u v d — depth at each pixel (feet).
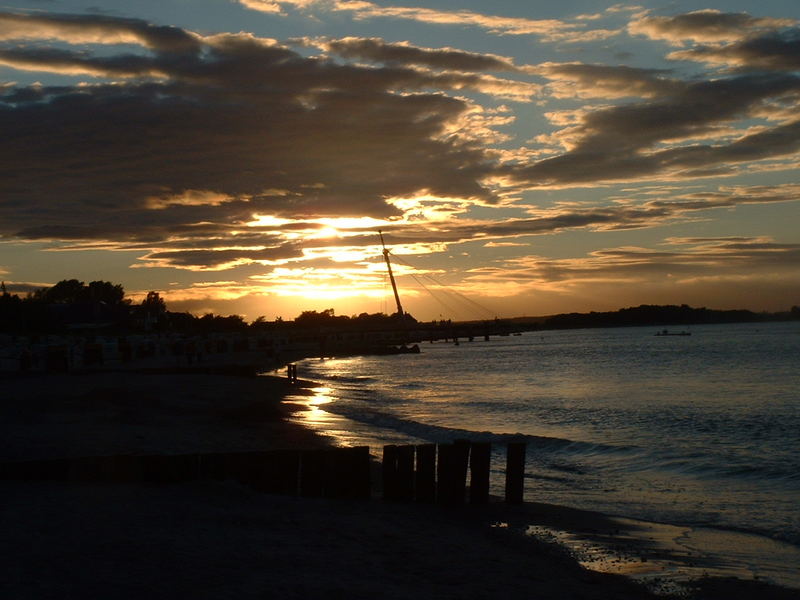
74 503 38.01
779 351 393.91
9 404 96.68
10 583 25.44
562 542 40.96
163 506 38.78
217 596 25.76
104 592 25.29
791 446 90.48
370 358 529.45
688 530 45.68
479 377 264.11
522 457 50.26
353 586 28.53
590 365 326.44
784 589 33.88
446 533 40.42
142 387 135.23
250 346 451.12
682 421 120.78
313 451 46.83
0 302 421.59
